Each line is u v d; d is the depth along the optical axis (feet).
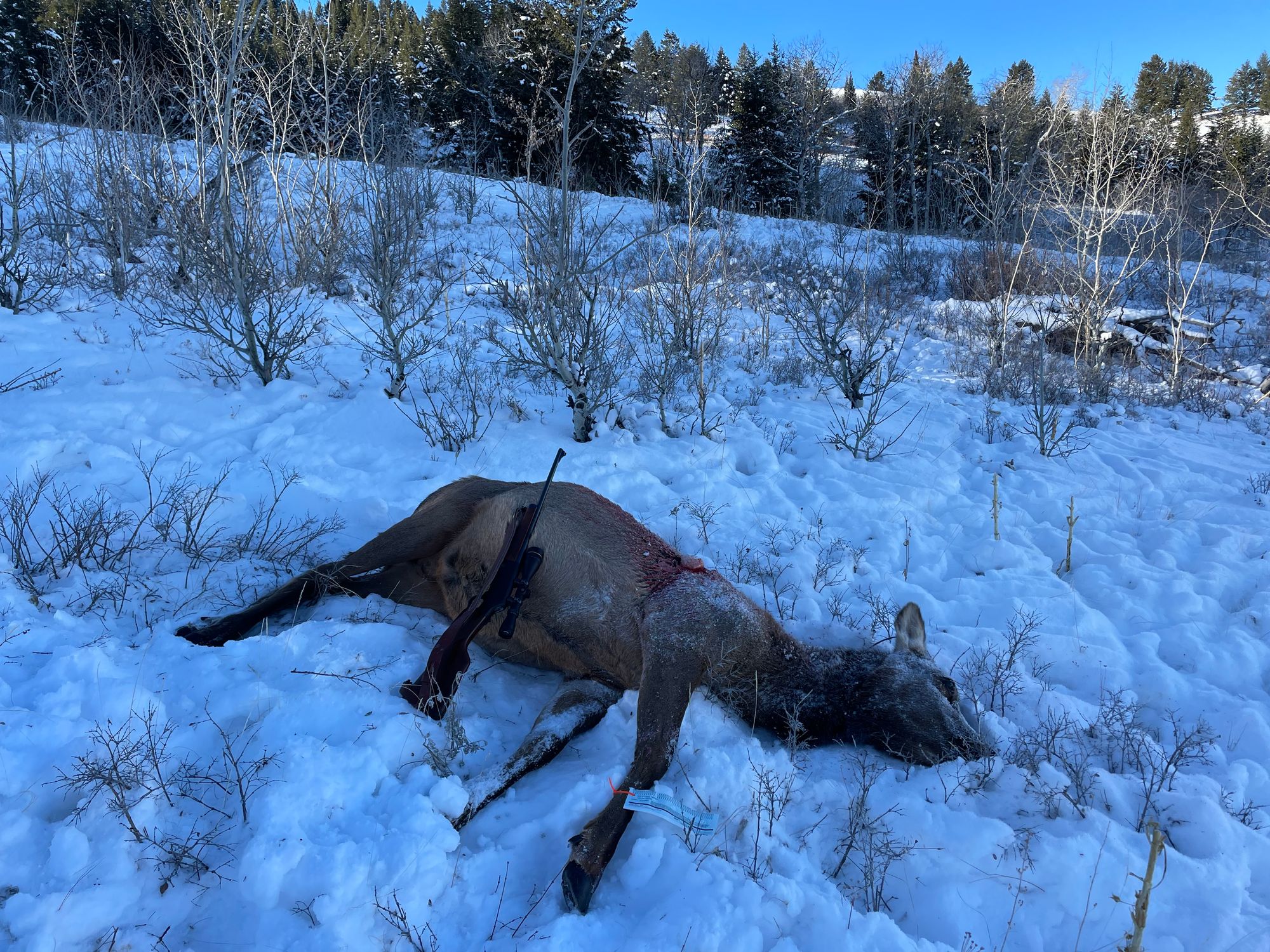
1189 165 90.43
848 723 13.28
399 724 11.40
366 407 24.77
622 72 88.94
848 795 11.68
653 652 12.41
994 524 22.22
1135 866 10.27
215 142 37.70
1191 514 23.61
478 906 9.30
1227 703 14.90
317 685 11.95
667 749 11.53
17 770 9.72
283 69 49.42
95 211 40.24
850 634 16.34
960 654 15.97
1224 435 32.24
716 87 103.04
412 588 15.60
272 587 15.65
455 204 68.44
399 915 8.82
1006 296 41.60
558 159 58.95
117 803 9.37
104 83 46.60
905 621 14.39
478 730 12.26
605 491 22.08
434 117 99.66
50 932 8.10
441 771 11.13
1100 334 41.04
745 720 13.58
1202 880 10.19
